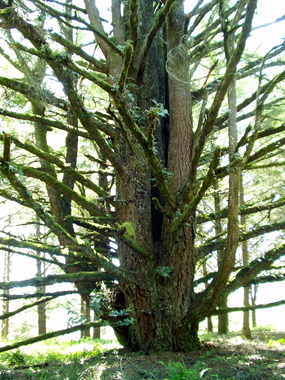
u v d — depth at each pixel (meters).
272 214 13.85
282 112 8.49
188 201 6.39
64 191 6.39
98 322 6.56
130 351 6.64
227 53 6.28
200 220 7.42
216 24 7.57
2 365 6.09
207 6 7.40
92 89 9.18
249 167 7.63
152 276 6.55
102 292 6.52
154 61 8.20
